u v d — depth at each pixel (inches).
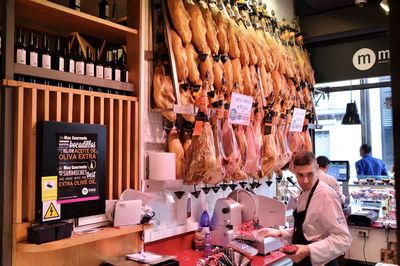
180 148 122.8
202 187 141.8
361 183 217.0
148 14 123.3
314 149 245.3
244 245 126.7
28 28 114.7
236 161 134.6
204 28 131.1
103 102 103.0
